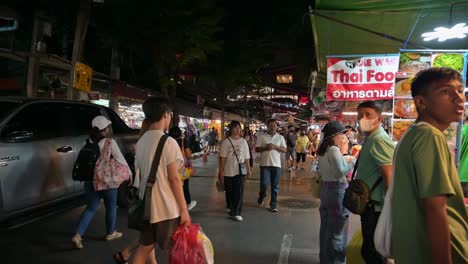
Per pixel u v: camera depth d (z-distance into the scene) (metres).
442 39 5.51
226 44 18.91
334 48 7.34
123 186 7.03
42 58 8.91
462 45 6.58
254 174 13.48
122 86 11.79
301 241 5.61
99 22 11.63
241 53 19.31
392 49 7.21
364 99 6.34
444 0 4.80
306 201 8.63
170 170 3.28
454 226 1.79
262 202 8.23
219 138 30.97
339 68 6.41
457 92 1.83
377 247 2.16
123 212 7.14
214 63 18.94
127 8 11.09
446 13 5.24
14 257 4.77
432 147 1.74
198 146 18.81
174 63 12.77
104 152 5.19
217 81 21.52
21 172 5.22
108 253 4.96
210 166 15.98
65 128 6.35
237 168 6.85
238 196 6.87
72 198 6.23
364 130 3.20
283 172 14.70
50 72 9.95
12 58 8.62
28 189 5.33
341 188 3.94
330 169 3.94
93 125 5.30
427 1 4.85
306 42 18.25
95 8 11.33
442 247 1.65
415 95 1.95
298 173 14.36
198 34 12.12
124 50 15.02
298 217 7.09
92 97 9.59
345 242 4.02
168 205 3.25
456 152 4.04
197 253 3.14
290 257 4.93
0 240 5.43
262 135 7.85
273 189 7.60
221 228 6.29
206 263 3.18
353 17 5.58
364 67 6.34
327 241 3.98
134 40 11.98
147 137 3.40
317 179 4.44
